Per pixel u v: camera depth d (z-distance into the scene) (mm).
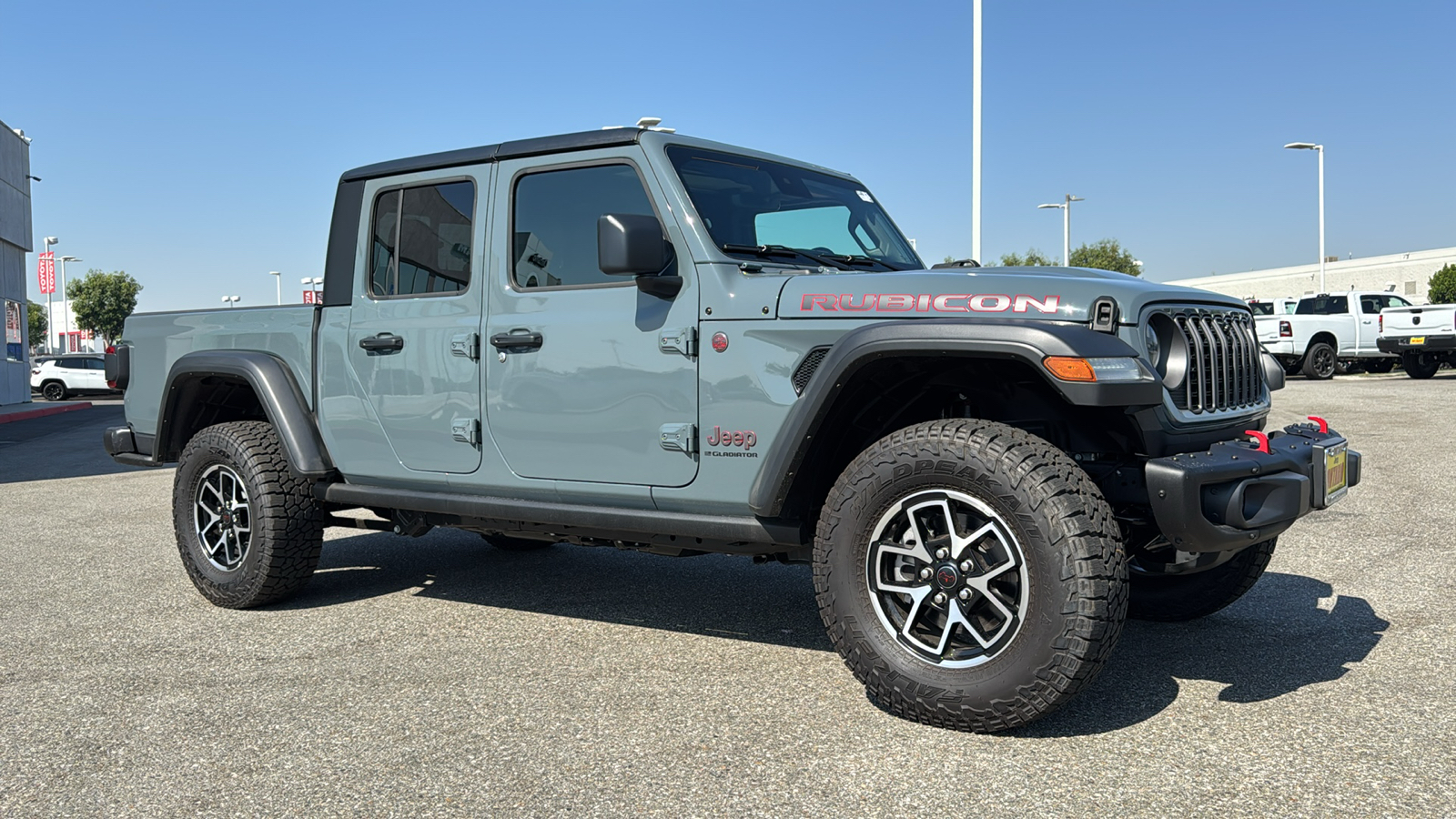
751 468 3594
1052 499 2998
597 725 3324
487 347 4172
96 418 22281
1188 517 3053
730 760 3027
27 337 29156
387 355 4496
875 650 3281
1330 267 56312
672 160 3875
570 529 4172
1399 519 6457
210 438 4930
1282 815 2607
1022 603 3066
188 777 2986
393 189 4539
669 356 3736
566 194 4047
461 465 4293
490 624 4574
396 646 4258
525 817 2693
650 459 3797
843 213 4477
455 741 3217
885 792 2791
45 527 7449
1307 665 3783
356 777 2961
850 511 3312
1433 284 45688
